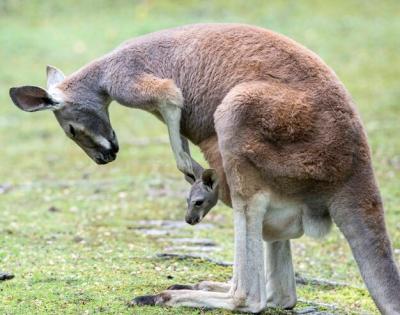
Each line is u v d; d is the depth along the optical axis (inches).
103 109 565.0
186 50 524.7
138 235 760.3
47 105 552.1
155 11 1940.2
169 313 497.7
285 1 1983.3
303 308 541.3
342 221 481.7
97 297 543.8
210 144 518.9
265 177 484.7
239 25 525.0
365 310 565.9
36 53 1736.0
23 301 538.9
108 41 1779.0
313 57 502.3
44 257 665.6
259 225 487.8
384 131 1225.4
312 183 481.7
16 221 815.7
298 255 728.3
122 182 1011.3
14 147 1279.5
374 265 472.1
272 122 480.7
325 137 478.9
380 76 1565.0
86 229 783.1
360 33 1806.1
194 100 519.5
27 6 1993.1
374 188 482.9
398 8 1952.5
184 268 636.7
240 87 493.4
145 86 522.9
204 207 522.3
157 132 1341.0
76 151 1239.5
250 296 486.6
